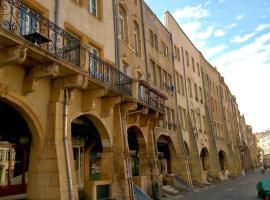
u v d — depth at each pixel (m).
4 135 12.59
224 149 42.19
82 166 16.83
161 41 26.23
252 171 61.03
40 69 9.36
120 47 17.34
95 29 14.73
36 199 9.66
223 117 45.50
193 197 18.91
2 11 8.92
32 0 10.77
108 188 13.62
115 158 14.14
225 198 18.08
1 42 7.90
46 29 10.43
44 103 10.31
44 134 10.12
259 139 133.88
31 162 9.98
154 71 23.47
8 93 8.95
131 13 20.14
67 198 9.76
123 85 14.24
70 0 13.09
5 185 12.91
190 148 28.83
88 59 11.38
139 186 16.59
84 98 12.23
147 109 16.19
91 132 15.73
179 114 28.03
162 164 24.80
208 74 42.44
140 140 18.02
